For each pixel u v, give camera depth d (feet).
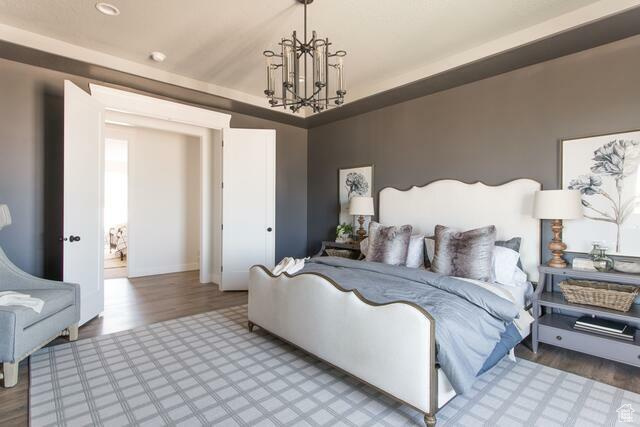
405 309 5.93
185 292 15.34
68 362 8.23
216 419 6.05
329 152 17.75
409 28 9.43
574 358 8.72
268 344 9.44
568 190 8.87
